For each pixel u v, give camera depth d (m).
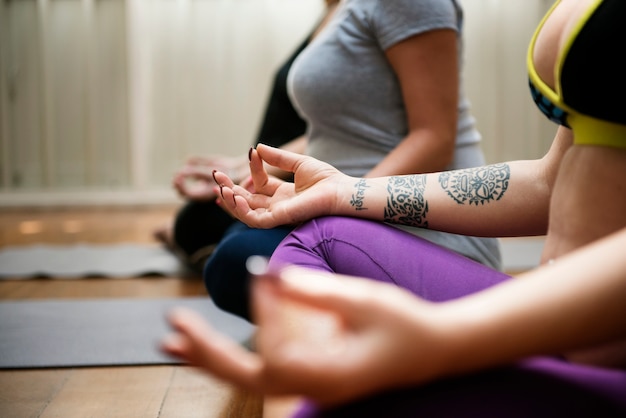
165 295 1.89
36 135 4.29
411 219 0.83
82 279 2.13
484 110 4.22
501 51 4.15
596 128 0.57
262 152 0.90
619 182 0.55
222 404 1.08
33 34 4.23
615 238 0.41
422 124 1.14
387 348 0.38
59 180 4.34
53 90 4.26
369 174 1.11
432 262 0.77
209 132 4.30
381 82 1.21
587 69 0.53
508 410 0.43
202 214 2.17
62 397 1.10
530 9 4.11
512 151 4.23
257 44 4.23
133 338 1.43
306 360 0.38
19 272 2.17
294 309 0.55
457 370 0.40
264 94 4.27
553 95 0.60
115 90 4.29
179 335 0.40
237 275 1.19
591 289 0.40
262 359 0.38
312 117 1.27
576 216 0.58
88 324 1.54
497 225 0.80
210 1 4.19
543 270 0.42
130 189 4.34
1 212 4.04
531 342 0.40
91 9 4.20
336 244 0.79
